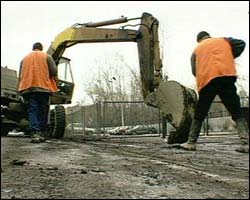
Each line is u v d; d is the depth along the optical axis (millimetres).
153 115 18797
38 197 3504
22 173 4676
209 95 7863
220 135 17859
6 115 16109
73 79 16422
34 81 10492
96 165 5430
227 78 7672
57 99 16062
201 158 6625
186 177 4582
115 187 3926
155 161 5992
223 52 7723
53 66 10781
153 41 11648
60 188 3854
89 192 3695
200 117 8000
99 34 13219
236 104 7789
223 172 5055
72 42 13891
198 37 8148
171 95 9492
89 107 20406
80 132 21031
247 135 7746
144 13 11922
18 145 9227
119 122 19156
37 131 10320
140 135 17562
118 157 6488
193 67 8102
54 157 6383
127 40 12664
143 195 3607
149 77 11492
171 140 9484
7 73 16969
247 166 5645
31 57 10656
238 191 3871
